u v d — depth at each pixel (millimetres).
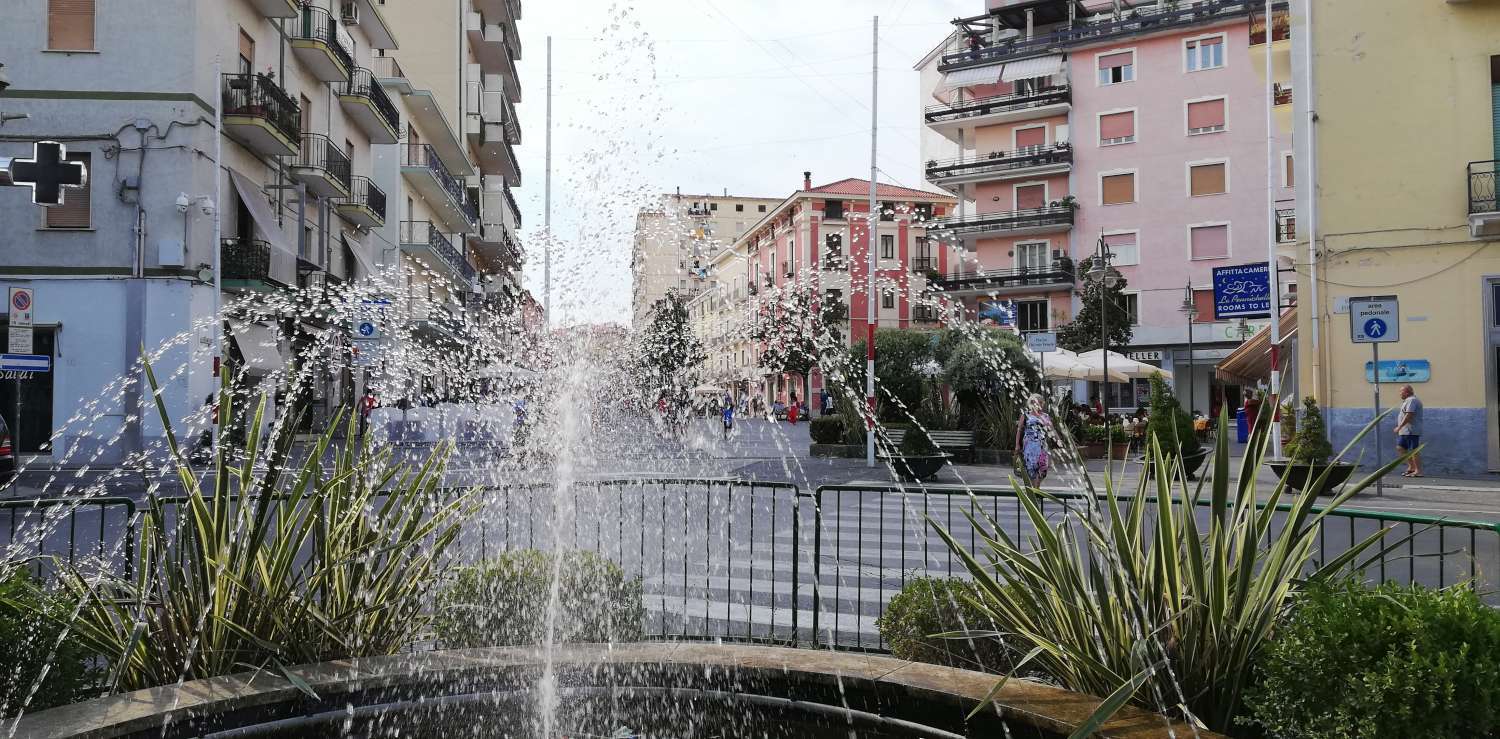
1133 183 45125
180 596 3912
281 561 4059
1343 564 3398
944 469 19938
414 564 4500
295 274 23938
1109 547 3586
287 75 26031
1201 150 43719
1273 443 18844
